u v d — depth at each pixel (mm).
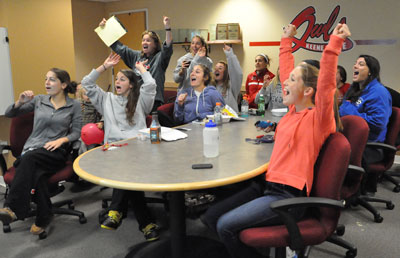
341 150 1532
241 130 2617
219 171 1658
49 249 2396
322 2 4836
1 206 3117
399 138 3398
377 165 2748
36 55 4016
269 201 1668
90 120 3506
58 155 2627
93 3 6852
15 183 2408
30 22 3938
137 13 6559
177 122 3207
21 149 2898
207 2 5762
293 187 1662
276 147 1771
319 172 1624
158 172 1658
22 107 2830
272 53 5340
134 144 2229
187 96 3205
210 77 3221
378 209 3000
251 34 5469
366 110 2912
